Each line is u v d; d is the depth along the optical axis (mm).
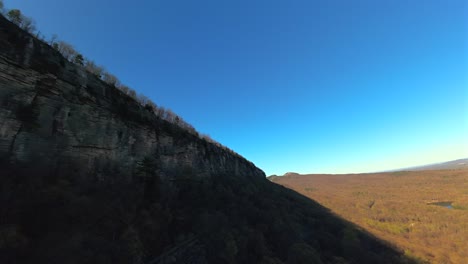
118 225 17844
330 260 36938
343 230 48719
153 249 19438
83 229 14977
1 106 15727
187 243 23203
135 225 19766
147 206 24562
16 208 12867
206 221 28578
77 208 15781
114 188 22953
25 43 18156
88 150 22328
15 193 13688
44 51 19828
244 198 46656
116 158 25859
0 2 19188
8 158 15414
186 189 37531
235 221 34250
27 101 17500
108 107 26172
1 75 16016
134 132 30094
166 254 19688
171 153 38781
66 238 13453
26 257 11070
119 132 27219
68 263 11844
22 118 16922
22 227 12484
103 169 23578
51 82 19719
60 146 19500
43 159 17812
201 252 23734
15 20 19891
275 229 37938
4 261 10117
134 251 16281
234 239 28109
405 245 47469
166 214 25031
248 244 29812
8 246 10492
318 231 47844
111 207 18938
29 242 11828
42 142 18062
